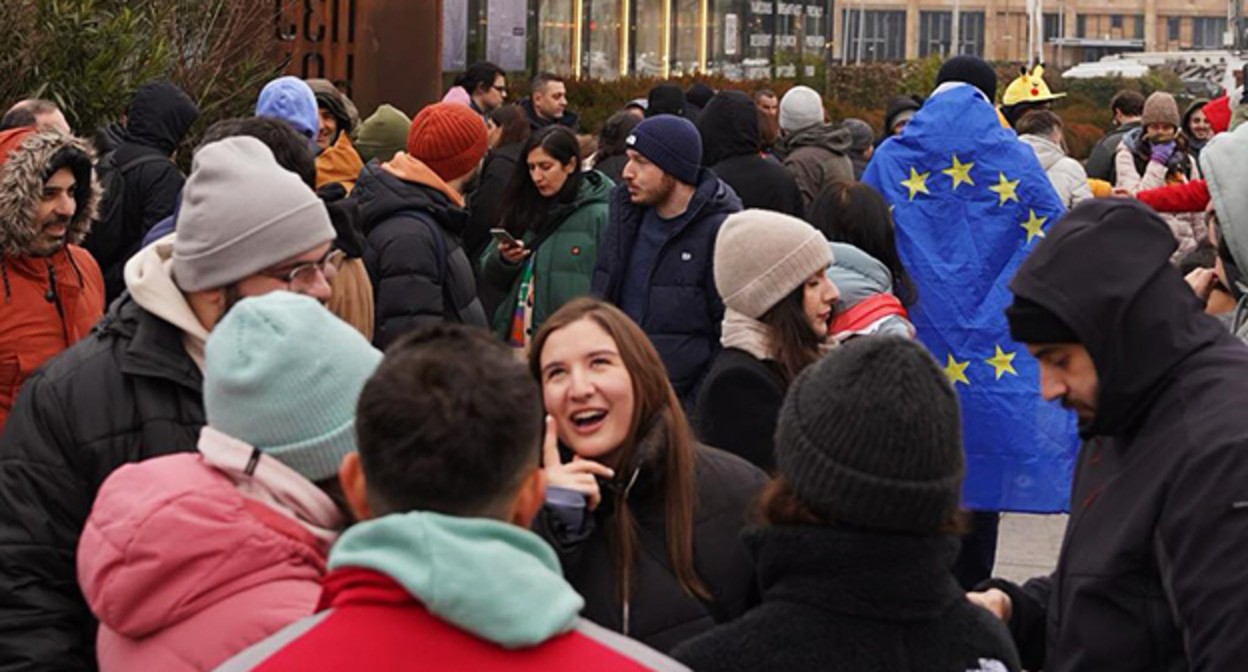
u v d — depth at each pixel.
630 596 3.93
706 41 23.67
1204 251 7.19
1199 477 3.48
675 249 7.22
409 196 6.80
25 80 11.84
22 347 5.81
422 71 15.04
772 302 5.35
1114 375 3.59
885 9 80.69
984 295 7.95
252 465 3.21
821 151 11.59
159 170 8.25
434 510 2.53
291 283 4.17
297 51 14.85
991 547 7.96
